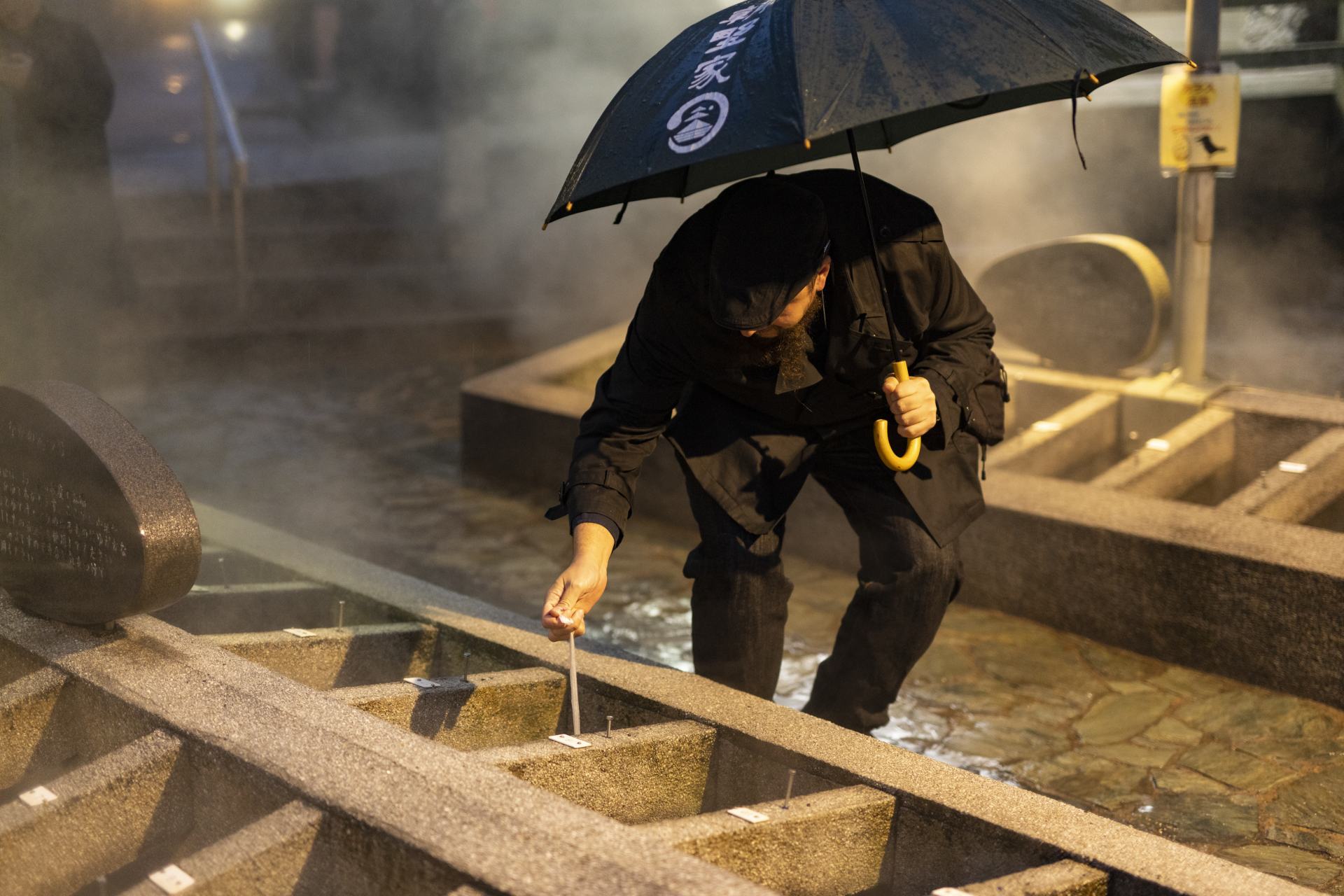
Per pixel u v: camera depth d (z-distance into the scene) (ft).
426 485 19.54
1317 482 14.26
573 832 5.68
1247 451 16.83
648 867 5.39
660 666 8.77
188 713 7.04
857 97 6.92
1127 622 12.82
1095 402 17.53
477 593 14.83
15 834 6.19
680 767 7.62
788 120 6.82
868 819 6.69
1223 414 16.80
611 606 14.38
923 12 7.39
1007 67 7.17
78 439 8.02
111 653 7.98
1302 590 11.52
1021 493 13.96
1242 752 10.61
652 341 8.57
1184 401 17.17
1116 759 10.52
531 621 9.91
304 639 9.14
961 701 11.68
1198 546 12.19
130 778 6.62
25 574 8.56
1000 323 19.06
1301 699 11.66
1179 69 17.03
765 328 7.92
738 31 7.65
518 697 8.44
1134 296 17.95
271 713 7.02
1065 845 6.11
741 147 6.89
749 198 7.85
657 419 8.76
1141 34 8.00
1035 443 16.07
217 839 6.76
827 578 15.23
